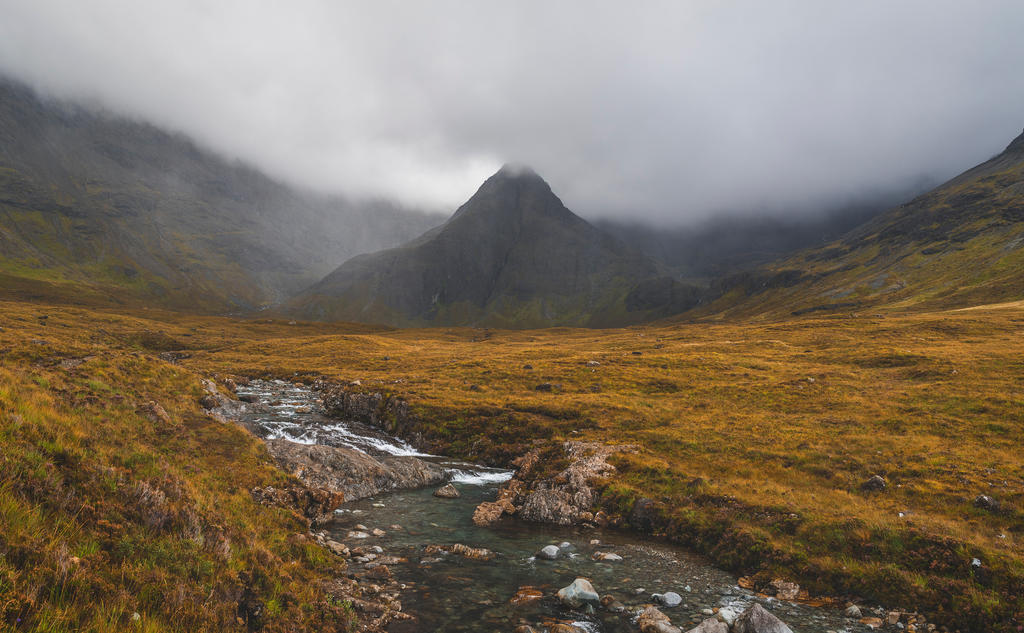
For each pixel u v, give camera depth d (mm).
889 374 63375
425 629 14836
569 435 43344
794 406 50406
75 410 19109
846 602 18672
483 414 50625
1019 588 16781
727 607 17797
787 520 24016
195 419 28250
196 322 182875
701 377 69438
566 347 129000
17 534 9000
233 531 14953
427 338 187625
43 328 106688
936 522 21875
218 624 10570
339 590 15703
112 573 9859
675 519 26828
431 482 36094
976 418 39906
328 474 31656
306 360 101500
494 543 24250
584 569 21328
